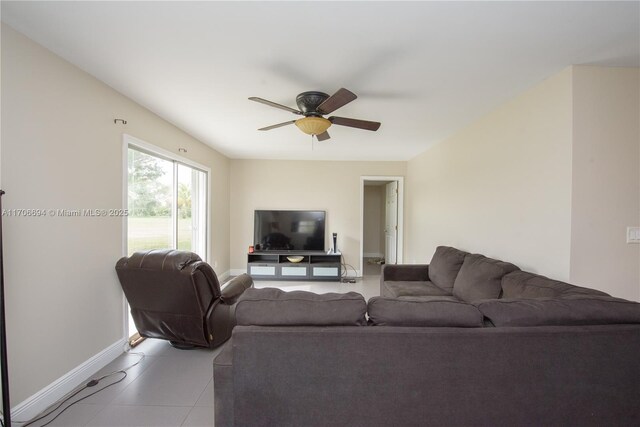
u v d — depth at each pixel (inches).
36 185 64.3
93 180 80.4
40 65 65.1
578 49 66.7
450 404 47.3
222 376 49.4
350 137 145.6
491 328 47.6
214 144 163.0
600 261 75.6
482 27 58.6
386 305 50.3
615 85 75.1
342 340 46.9
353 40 63.6
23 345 61.2
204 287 79.3
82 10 53.9
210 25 58.5
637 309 48.3
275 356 47.2
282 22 57.6
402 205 212.8
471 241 120.6
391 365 46.9
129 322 103.7
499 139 102.1
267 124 124.6
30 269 62.9
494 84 85.2
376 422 47.9
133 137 97.6
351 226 210.2
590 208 75.2
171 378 76.7
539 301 50.8
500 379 46.9
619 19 55.6
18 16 55.7
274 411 48.1
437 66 74.7
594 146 74.9
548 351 46.6
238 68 76.2
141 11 54.2
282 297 52.0
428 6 52.6
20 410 59.9
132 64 74.4
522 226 91.3
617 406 47.2
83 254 76.9
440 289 112.6
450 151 140.4
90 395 69.5
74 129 74.2
